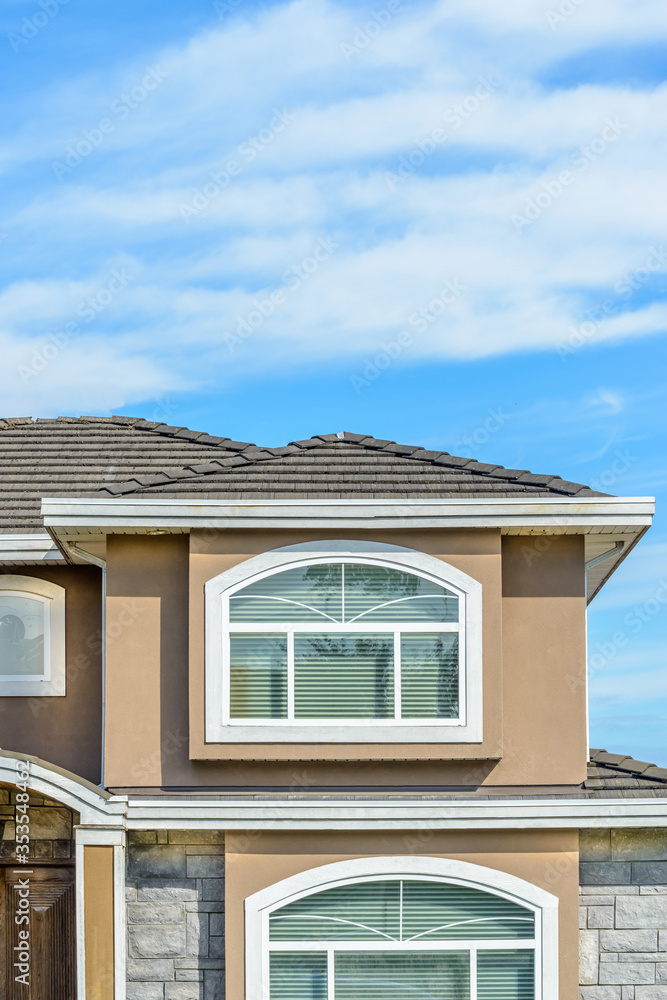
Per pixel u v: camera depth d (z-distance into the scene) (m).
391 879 14.02
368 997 13.88
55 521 14.12
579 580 14.82
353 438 17.14
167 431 20.11
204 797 14.04
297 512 14.21
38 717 16.11
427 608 14.43
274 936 13.94
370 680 14.30
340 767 14.37
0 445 19.58
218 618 14.30
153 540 14.84
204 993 13.92
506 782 14.34
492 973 13.92
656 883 14.13
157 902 14.01
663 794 14.02
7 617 16.36
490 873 13.93
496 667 14.29
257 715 14.21
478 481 15.29
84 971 13.46
